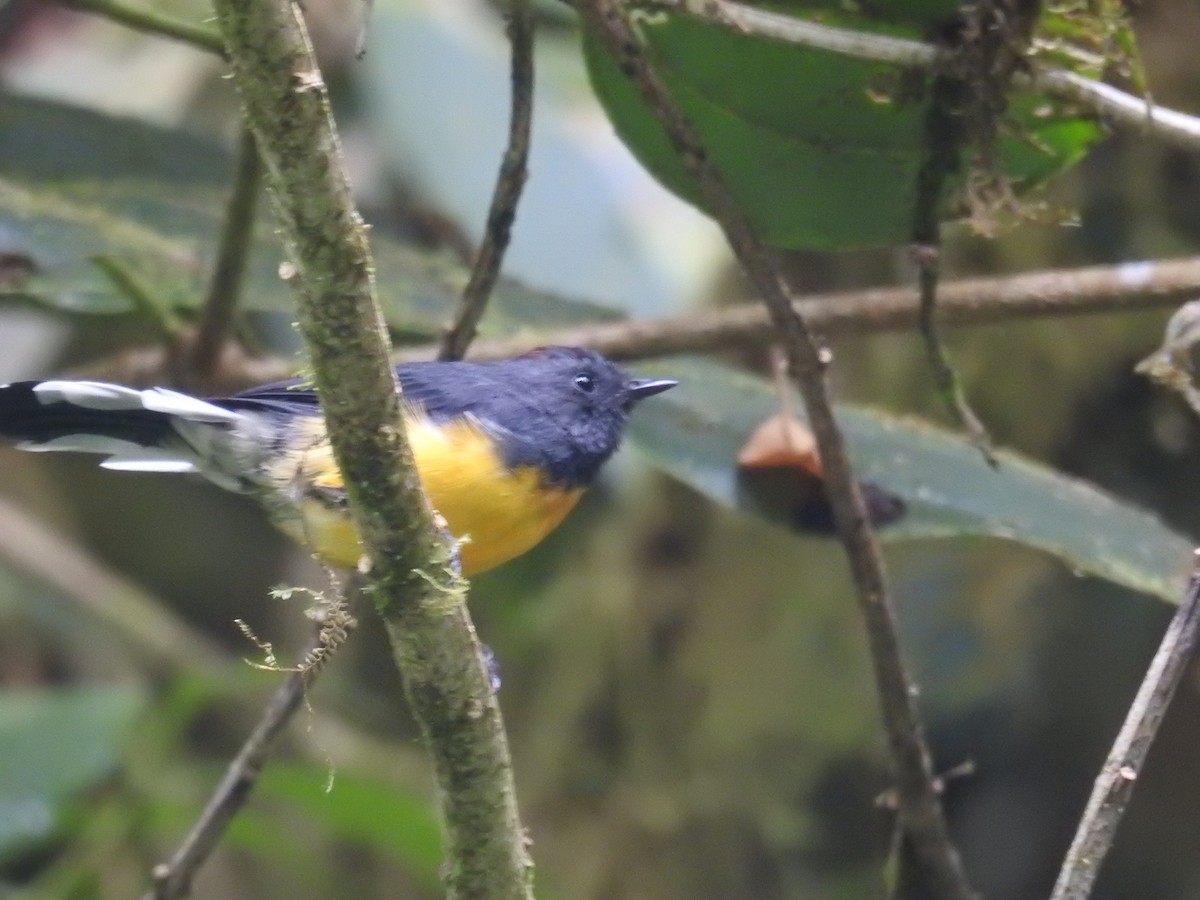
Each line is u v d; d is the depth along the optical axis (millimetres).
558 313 7613
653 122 5727
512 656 10883
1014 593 9719
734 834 10172
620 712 10508
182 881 6047
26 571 11289
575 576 10758
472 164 9688
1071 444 9492
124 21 6348
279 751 11070
